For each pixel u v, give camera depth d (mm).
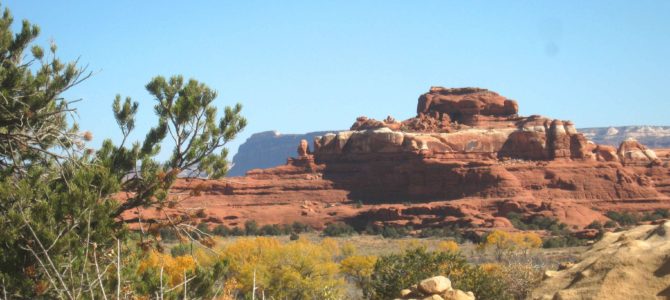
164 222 15406
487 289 24328
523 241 77938
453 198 159375
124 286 12062
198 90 16172
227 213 155250
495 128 182500
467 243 118938
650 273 5312
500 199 145875
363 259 46469
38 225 11719
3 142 14156
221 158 16125
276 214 155500
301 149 185375
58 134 14594
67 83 15695
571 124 173625
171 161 15953
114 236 12898
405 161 172500
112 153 15445
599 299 5270
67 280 11000
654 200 156500
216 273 13781
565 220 138500
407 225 139875
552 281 6129
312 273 37594
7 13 16344
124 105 16031
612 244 6508
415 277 25000
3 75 14594
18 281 11312
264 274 34656
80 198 12555
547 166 162375
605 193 157000
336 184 173625
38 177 13172
